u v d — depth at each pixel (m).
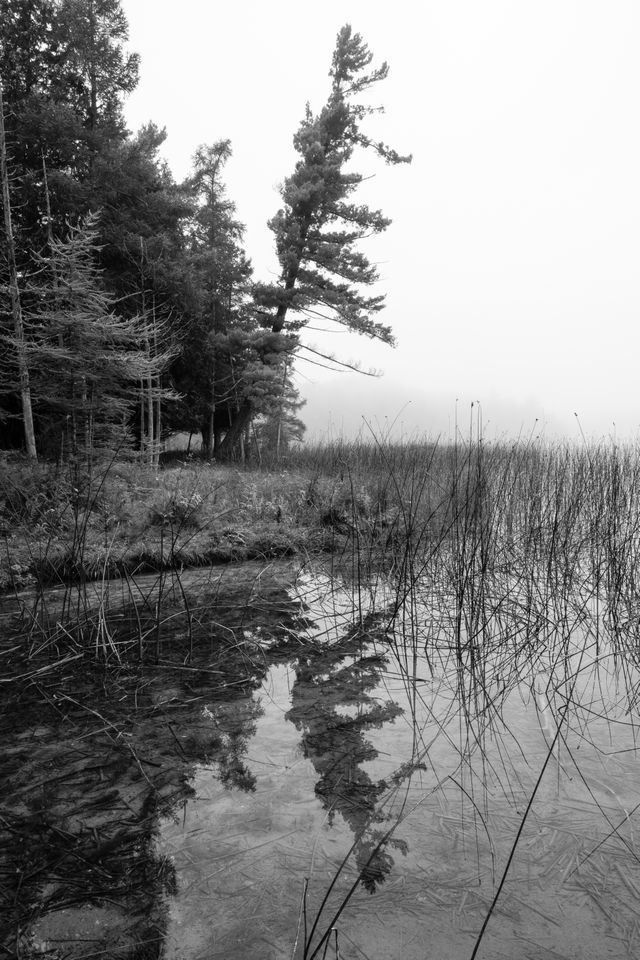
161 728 2.90
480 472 5.04
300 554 6.96
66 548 5.67
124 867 1.92
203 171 19.28
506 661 3.81
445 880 1.85
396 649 4.06
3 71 12.97
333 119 16.84
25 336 8.99
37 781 2.42
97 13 13.65
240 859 1.96
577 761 2.58
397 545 6.51
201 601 5.11
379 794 2.34
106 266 14.06
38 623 4.37
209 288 18.05
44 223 12.37
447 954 1.57
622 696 3.26
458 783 2.41
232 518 7.71
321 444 14.40
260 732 2.86
